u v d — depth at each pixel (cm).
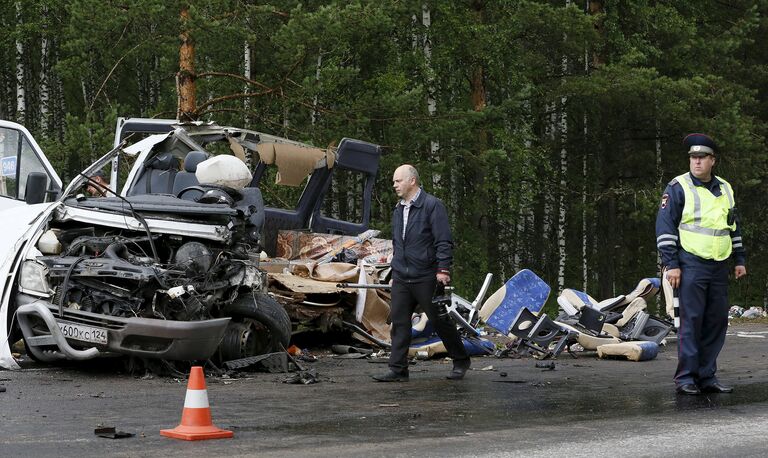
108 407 723
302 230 1527
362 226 1614
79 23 2183
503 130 2972
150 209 995
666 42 3434
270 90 2373
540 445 573
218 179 1072
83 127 2334
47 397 776
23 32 3120
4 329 959
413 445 571
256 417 683
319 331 1320
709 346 862
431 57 3056
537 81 3272
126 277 923
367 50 3128
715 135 3164
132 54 2389
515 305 1225
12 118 3797
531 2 2967
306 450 553
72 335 928
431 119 2584
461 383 919
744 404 768
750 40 3472
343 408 733
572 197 3534
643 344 1181
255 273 996
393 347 940
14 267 973
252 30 2281
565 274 3797
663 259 866
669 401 786
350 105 2523
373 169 1605
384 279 1312
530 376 987
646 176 3559
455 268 2972
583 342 1238
